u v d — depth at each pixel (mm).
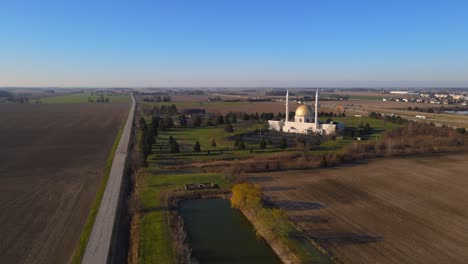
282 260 42750
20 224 50250
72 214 53875
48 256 41375
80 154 98562
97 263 39562
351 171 82062
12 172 78562
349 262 40812
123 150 103750
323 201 61656
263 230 49781
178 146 103188
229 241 47844
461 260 41531
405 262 40938
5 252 42219
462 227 50781
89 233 46969
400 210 57375
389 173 79938
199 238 48688
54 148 107500
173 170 83312
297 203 60625
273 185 71250
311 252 42969
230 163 89125
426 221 52875
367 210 57312
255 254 44375
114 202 58750
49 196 62000
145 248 43875
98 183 70062
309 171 82250
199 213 57875
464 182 72812
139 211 56031
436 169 83562
